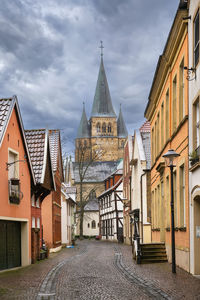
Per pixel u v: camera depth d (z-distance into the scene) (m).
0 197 18.55
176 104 18.67
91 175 107.75
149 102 27.47
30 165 23.27
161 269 17.00
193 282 12.88
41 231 27.84
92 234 91.31
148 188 34.00
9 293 11.66
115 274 16.05
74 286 12.98
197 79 14.26
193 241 14.83
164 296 10.54
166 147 21.27
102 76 138.25
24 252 22.36
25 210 22.41
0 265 19.12
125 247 40.19
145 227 33.66
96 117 135.25
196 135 14.93
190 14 15.24
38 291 12.02
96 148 130.50
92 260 23.75
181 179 17.62
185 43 16.33
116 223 62.88
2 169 18.86
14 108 20.80
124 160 51.72
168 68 20.39
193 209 14.79
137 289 12.02
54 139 40.50
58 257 27.84
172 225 15.67
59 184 41.78
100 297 10.83
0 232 19.39
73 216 60.69
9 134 20.02
